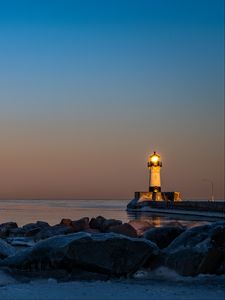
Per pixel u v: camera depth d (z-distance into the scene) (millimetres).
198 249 16344
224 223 17828
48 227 34469
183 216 85000
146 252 16297
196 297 12930
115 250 16062
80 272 16062
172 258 16359
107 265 15914
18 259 16672
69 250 15875
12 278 15469
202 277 16000
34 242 27781
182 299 12664
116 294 13219
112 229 26422
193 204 93812
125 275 16078
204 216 84188
